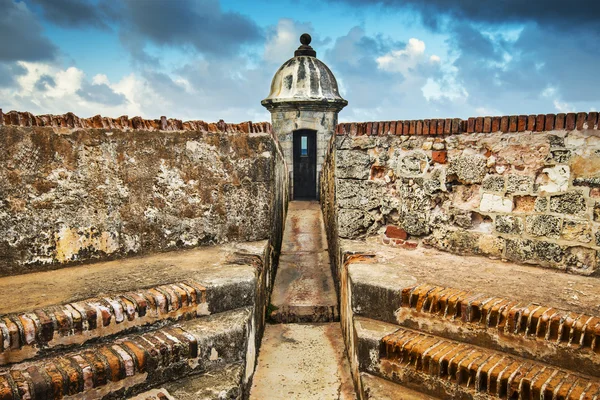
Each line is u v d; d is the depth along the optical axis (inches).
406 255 182.7
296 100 491.5
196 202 191.3
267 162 207.6
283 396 148.3
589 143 147.6
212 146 192.7
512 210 166.4
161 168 180.4
